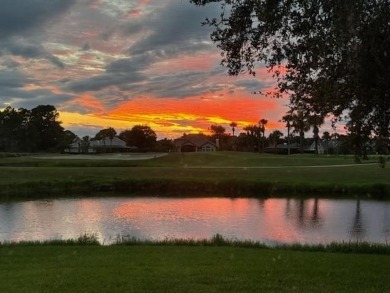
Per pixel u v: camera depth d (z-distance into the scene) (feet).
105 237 69.00
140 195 123.03
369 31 25.64
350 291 27.25
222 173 159.33
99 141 521.65
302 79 31.63
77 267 34.24
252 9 29.04
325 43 26.91
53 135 479.41
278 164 214.28
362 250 47.83
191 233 72.54
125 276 30.83
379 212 93.76
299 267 34.50
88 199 114.42
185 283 28.94
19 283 29.04
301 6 27.71
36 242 53.67
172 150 500.74
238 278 30.32
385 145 32.50
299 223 81.61
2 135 442.09
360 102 29.96
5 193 121.19
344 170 171.32
